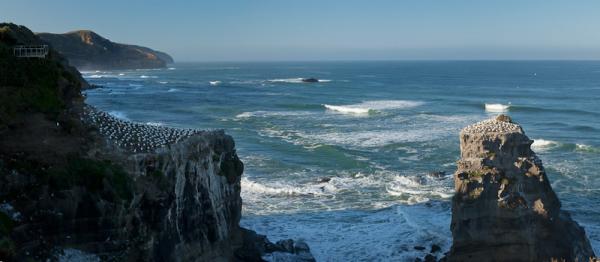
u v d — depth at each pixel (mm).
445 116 96188
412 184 51375
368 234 39719
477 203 31672
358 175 54812
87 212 24969
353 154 63406
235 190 35156
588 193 48906
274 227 41031
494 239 31703
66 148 26516
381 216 43094
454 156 62312
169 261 27984
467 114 99188
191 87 167250
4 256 22141
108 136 28859
